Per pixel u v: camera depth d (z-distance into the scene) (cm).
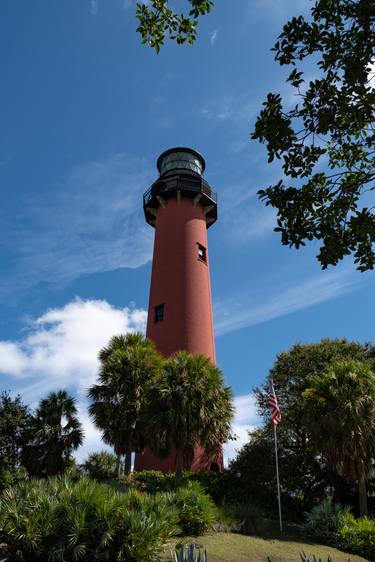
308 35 622
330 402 1856
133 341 2380
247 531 1557
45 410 2191
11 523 1036
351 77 604
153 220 3120
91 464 2139
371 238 628
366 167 694
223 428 1811
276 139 649
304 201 659
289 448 2217
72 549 1027
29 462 2098
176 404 1766
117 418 2027
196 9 639
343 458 1745
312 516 1722
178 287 2583
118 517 1113
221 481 1989
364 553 1501
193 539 1345
